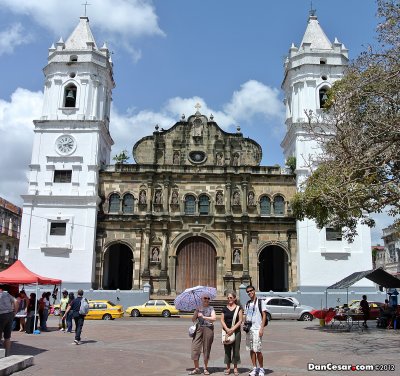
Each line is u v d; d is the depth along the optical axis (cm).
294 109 5119
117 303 4525
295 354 1825
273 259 5622
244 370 1470
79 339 2081
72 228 4809
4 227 6494
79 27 5484
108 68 5362
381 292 4588
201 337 1419
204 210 5131
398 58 2152
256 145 5356
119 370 1438
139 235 5003
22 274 2709
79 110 5066
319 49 5175
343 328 3011
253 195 5153
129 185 5147
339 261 4716
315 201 2941
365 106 2311
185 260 5044
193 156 5300
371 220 3105
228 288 4862
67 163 4972
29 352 1786
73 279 4694
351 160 2272
